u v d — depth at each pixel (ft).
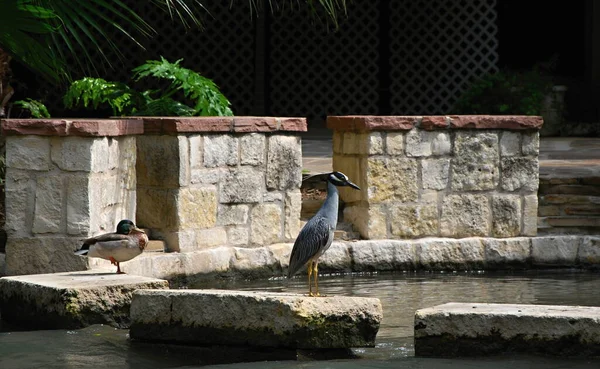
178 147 35.22
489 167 40.19
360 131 39.58
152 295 26.63
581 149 58.34
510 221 40.34
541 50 82.43
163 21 75.72
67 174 32.50
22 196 32.81
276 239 38.40
